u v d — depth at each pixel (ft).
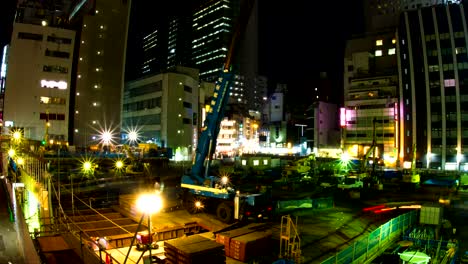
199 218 86.43
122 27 359.05
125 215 88.69
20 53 314.55
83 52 345.31
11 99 309.63
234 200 81.76
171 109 344.69
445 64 319.27
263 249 67.77
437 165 313.73
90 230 72.95
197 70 390.42
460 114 310.45
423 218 90.99
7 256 50.65
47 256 52.75
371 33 399.44
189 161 291.58
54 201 96.78
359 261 64.54
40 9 351.25
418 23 334.85
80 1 370.12
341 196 143.95
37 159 94.73
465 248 82.94
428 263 69.72
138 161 199.82
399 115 341.41
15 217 67.82
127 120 398.83
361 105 365.40
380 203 130.00
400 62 344.49
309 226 91.30
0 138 212.64
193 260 49.65
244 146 465.47
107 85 352.28
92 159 212.43
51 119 318.65
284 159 268.21
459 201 141.90
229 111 464.65
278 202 103.76
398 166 327.47
